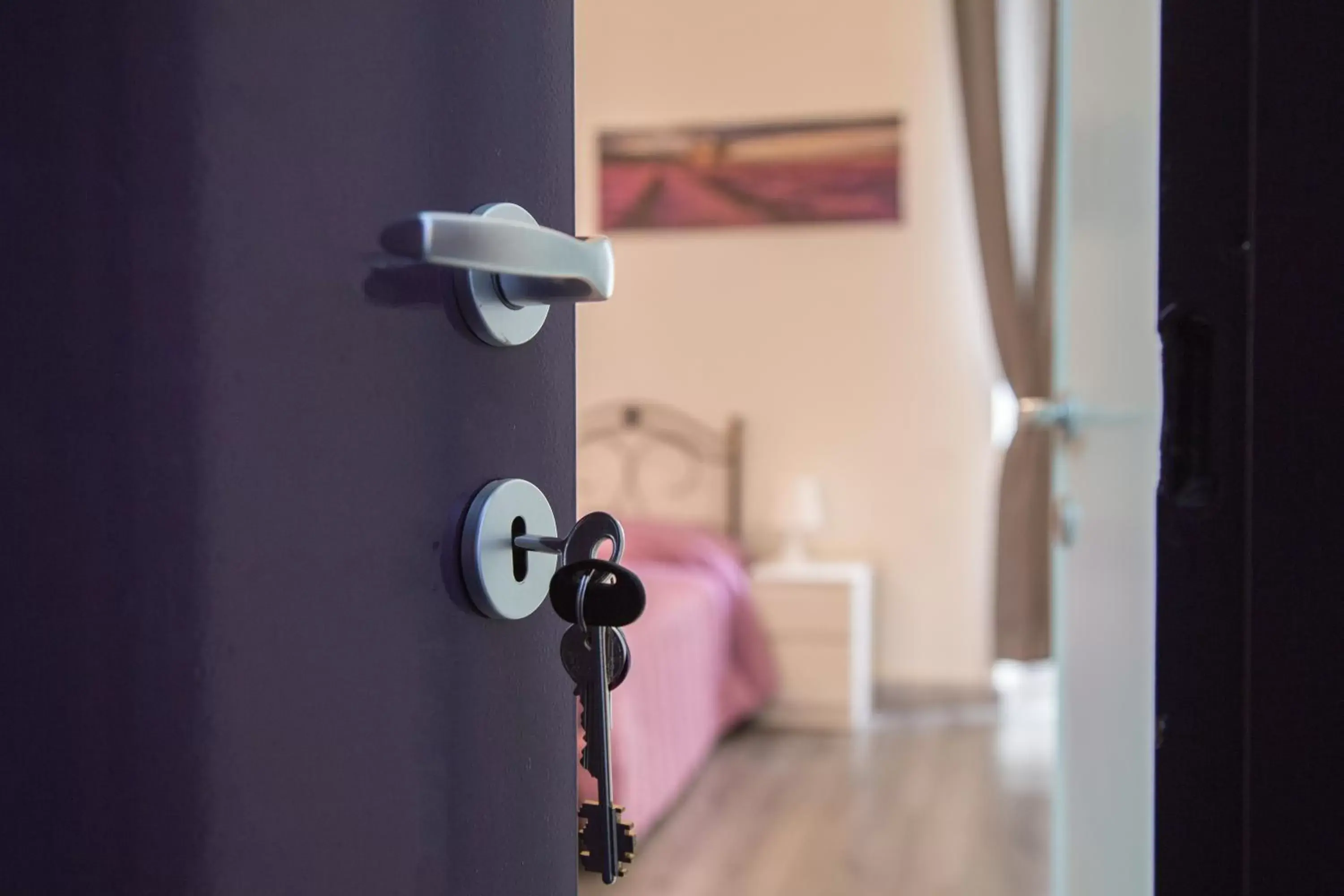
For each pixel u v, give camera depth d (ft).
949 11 15.61
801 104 16.17
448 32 1.97
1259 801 1.75
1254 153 1.75
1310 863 1.73
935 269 15.87
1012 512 14.47
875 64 15.94
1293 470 1.74
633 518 16.72
